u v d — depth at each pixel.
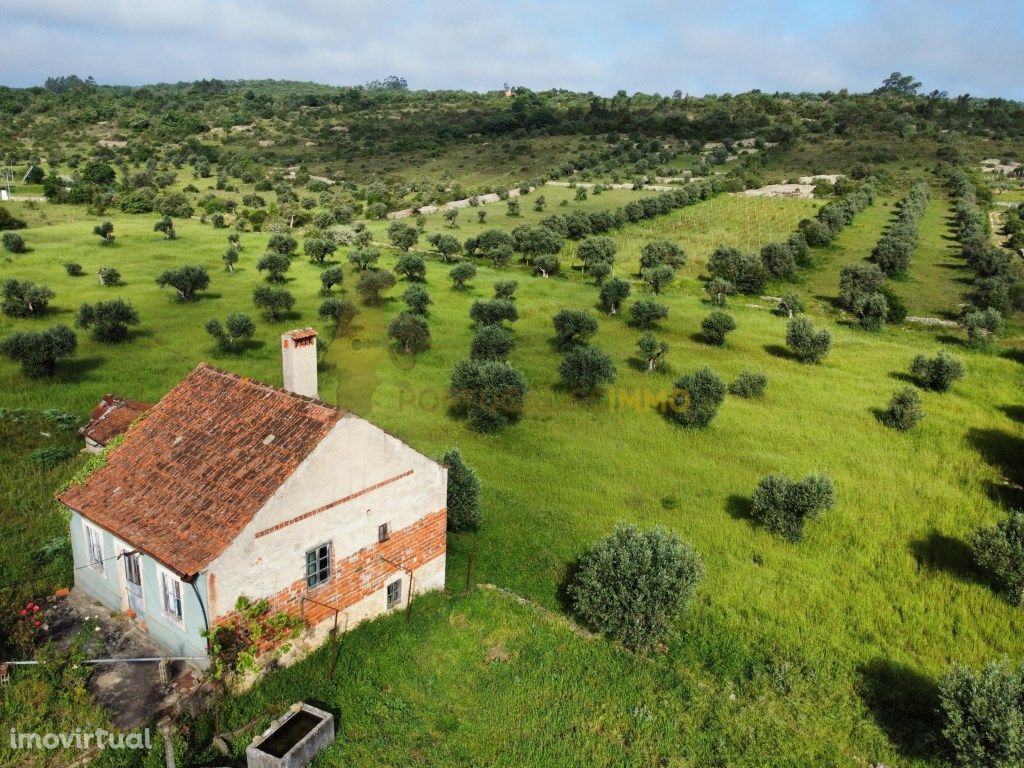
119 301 44.19
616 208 111.44
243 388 18.11
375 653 17.47
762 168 160.88
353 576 17.64
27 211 92.81
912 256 87.19
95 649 16.00
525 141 194.75
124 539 15.36
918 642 20.66
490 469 30.39
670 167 162.00
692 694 17.62
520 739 15.70
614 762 15.27
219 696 15.06
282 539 15.57
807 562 24.70
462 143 197.62
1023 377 47.47
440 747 15.16
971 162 165.00
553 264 72.62
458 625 19.42
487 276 69.81
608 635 19.70
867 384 44.53
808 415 39.06
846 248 91.69
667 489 29.77
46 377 36.19
